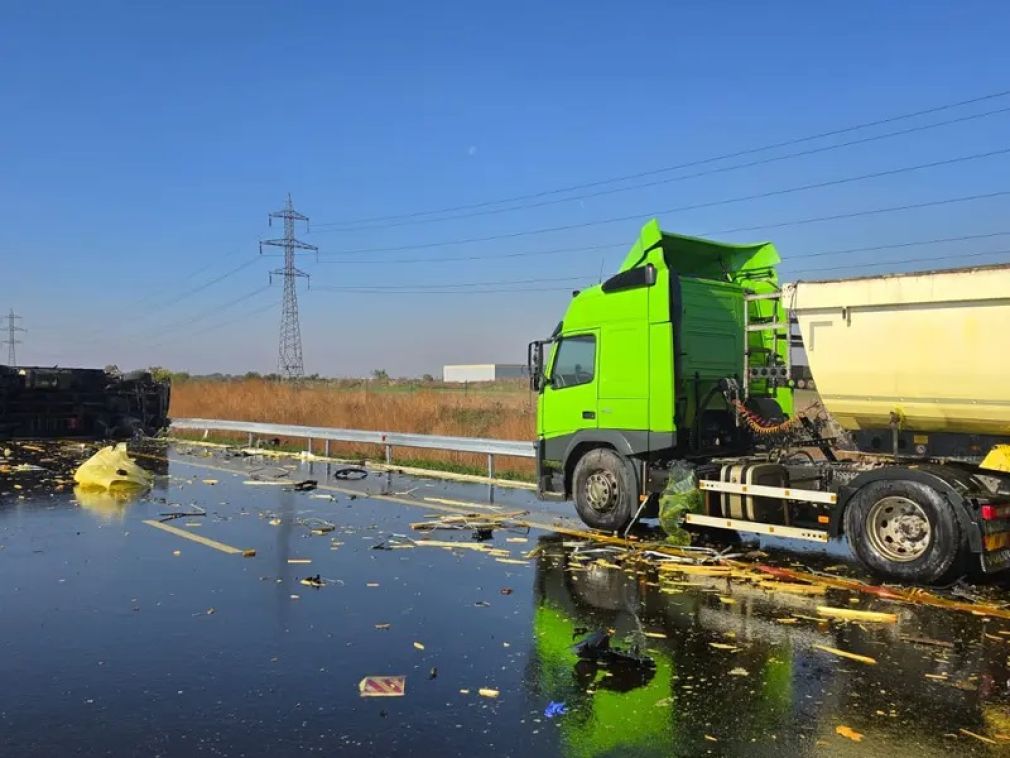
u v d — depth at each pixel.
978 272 7.22
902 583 7.50
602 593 7.32
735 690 5.02
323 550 9.07
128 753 4.18
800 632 6.18
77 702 4.82
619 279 9.88
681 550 8.99
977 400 7.34
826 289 8.16
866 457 8.28
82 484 14.17
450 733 4.40
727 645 5.88
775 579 7.84
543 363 10.96
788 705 4.78
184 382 39.44
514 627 6.30
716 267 11.11
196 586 7.47
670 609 6.81
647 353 9.53
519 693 4.96
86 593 7.21
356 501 12.78
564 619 6.51
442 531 10.27
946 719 4.59
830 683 5.13
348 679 5.19
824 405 8.37
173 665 5.43
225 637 6.02
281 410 27.53
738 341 10.41
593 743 4.29
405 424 22.62
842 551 9.16
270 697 4.90
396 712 4.68
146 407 25.72
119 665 5.43
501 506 12.37
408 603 6.96
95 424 24.28
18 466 17.05
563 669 5.38
